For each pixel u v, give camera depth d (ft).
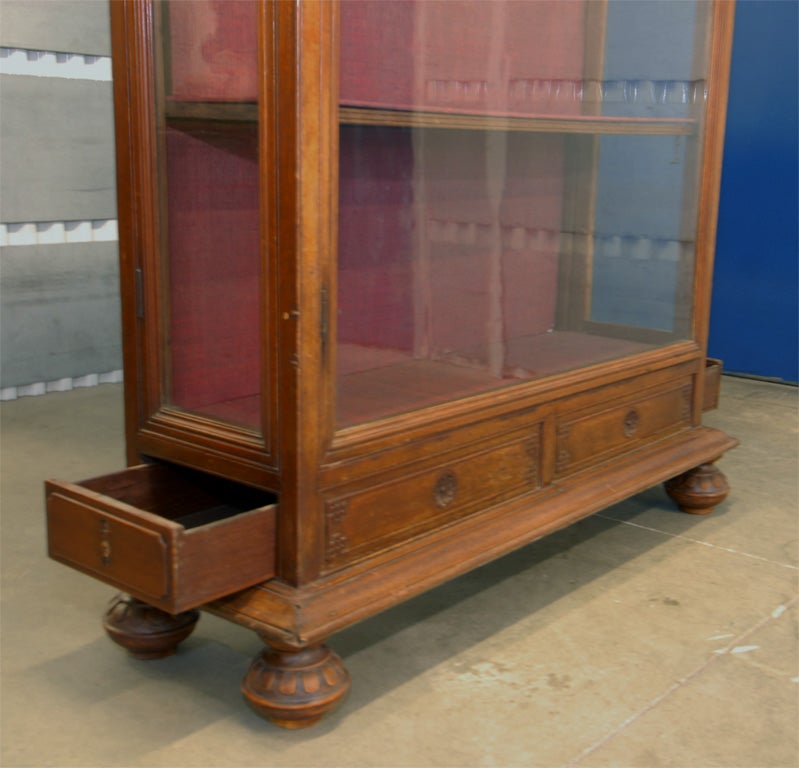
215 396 5.07
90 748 4.64
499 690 5.18
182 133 4.97
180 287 5.16
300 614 4.55
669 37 6.81
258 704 4.67
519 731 4.80
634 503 8.10
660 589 6.44
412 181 5.15
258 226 4.59
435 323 5.46
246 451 4.81
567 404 6.27
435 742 4.70
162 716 4.92
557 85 6.20
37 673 5.34
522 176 6.02
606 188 6.60
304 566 4.67
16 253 11.12
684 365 7.46
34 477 8.59
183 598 4.28
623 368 6.75
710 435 7.73
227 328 4.89
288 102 4.30
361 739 4.72
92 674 5.35
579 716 4.94
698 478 7.72
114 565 4.52
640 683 5.26
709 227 7.48
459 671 5.38
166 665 5.45
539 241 6.19
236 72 4.60
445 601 6.24
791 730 4.84
